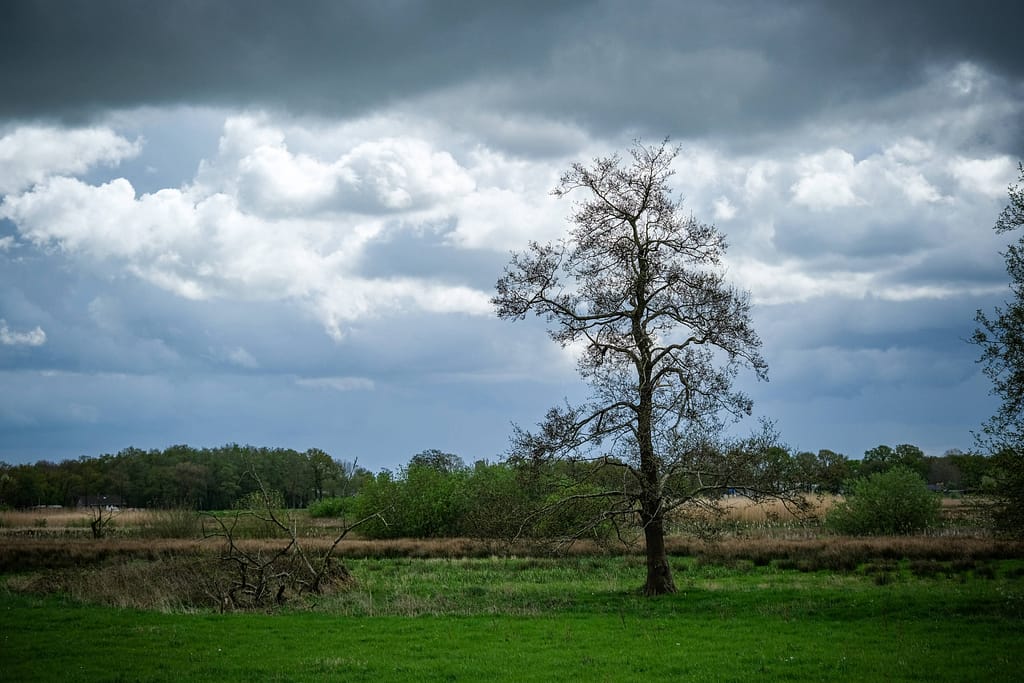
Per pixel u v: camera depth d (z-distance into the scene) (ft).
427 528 207.92
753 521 187.93
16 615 86.43
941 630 70.90
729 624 76.69
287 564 109.60
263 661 62.13
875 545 141.90
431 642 69.36
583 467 99.04
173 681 56.18
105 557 152.15
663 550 99.66
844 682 53.52
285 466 424.87
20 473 394.73
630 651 64.75
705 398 95.86
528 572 130.82
